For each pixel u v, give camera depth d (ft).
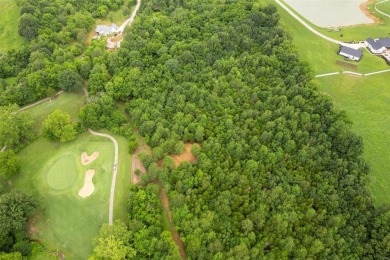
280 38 578.66
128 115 477.77
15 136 425.28
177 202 355.56
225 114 452.76
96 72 504.02
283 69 536.83
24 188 402.11
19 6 611.06
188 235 335.26
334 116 453.99
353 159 416.26
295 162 411.75
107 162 423.23
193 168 388.16
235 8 644.69
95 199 392.47
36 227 373.61
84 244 363.76
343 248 345.51
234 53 563.07
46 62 514.27
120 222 349.00
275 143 426.10
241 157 410.52
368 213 369.30
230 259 314.55
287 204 367.25
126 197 384.06
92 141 445.37
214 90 488.85
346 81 574.15
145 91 480.64
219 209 354.54
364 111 534.37
